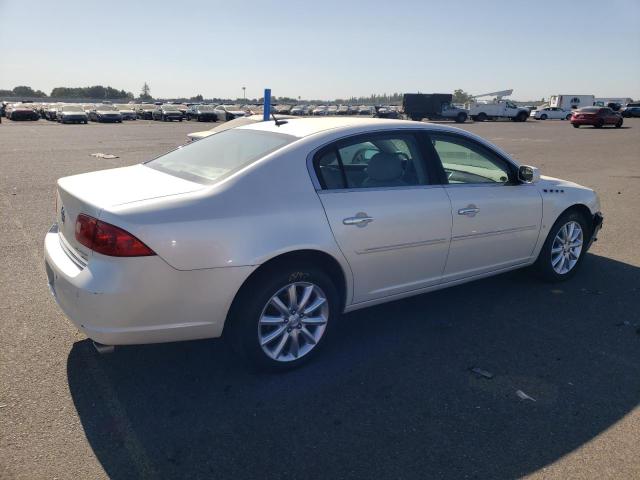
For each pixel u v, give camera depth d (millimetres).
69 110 44219
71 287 2904
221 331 3129
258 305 3152
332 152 3496
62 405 2971
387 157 3746
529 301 4609
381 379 3322
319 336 3477
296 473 2494
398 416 2941
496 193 4270
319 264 3453
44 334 3787
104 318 2830
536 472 2516
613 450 2676
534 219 4578
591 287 4961
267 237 3076
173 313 2943
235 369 3416
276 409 2992
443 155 4133
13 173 11602
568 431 2824
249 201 3096
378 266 3629
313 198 3311
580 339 3900
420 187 3842
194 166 3551
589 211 5059
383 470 2521
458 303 4562
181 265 2875
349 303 3617
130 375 3312
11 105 54406
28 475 2432
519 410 3006
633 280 5164
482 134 28344
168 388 3180
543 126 38844
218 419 2893
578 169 13625
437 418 2924
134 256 2777
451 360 3570
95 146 19609
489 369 3457
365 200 3508
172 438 2727
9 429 2746
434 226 3828
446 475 2492
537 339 3895
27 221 7059
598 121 35344
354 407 3021
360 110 64000
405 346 3768
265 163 3250
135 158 15227
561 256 4984
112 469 2490
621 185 11094
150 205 2881
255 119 8703
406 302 4582
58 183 3500
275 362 3309
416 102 47875
